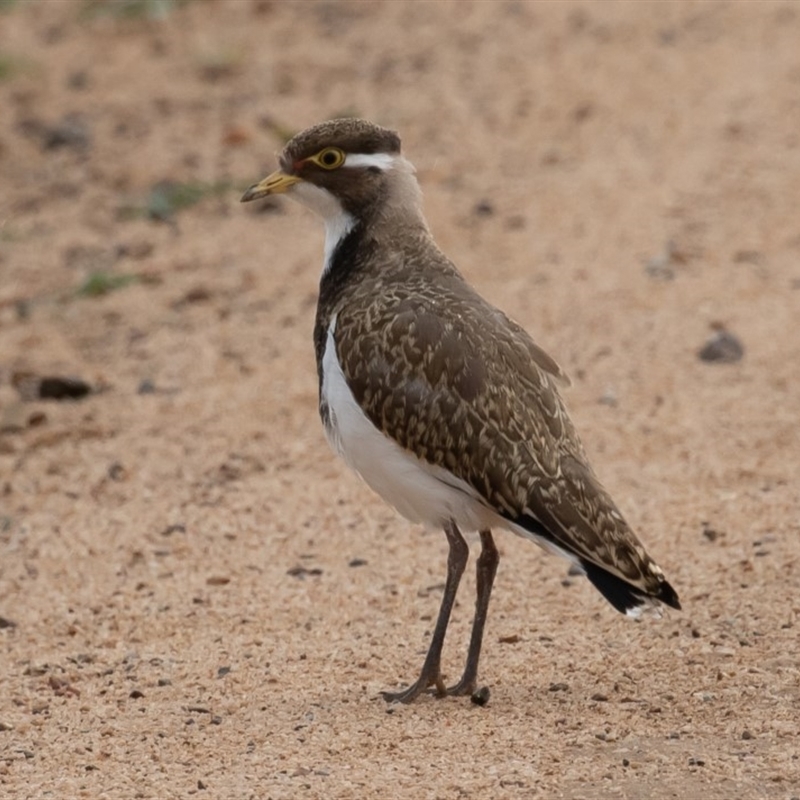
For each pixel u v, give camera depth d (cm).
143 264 2061
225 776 962
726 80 2442
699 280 1834
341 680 1123
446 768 955
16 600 1300
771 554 1262
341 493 1453
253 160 2367
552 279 1864
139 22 2947
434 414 1036
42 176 2375
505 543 1334
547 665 1123
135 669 1166
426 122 2425
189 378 1730
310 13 2961
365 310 1080
